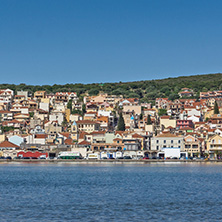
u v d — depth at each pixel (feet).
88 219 384.88
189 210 423.64
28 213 408.87
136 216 397.19
